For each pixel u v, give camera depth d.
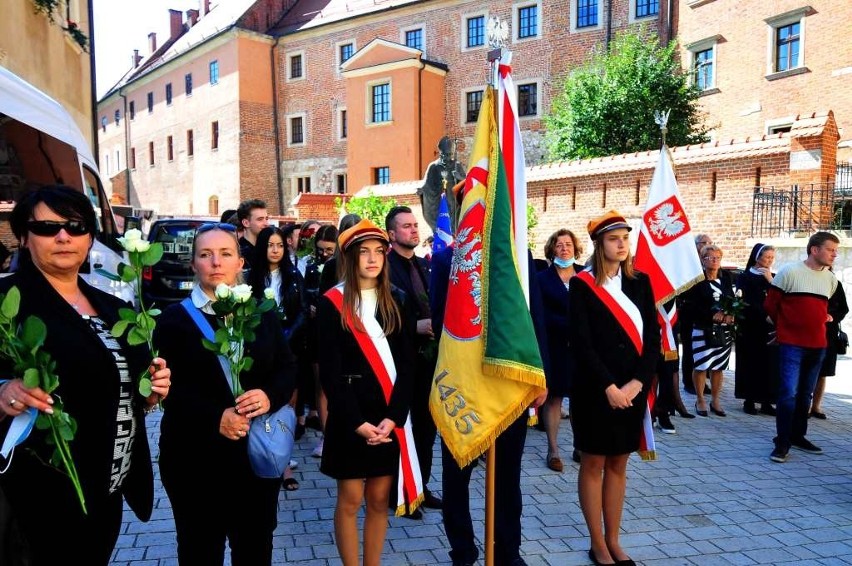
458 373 3.28
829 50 21.19
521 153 3.43
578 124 20.75
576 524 4.52
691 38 25.78
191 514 2.87
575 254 6.00
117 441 2.48
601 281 3.88
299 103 38.53
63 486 2.33
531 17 30.20
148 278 11.97
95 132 16.55
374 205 20.11
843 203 13.15
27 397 2.10
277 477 2.87
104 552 2.54
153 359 2.48
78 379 2.36
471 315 3.29
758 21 23.23
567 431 6.92
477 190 3.36
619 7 27.83
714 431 6.93
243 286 2.77
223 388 2.86
